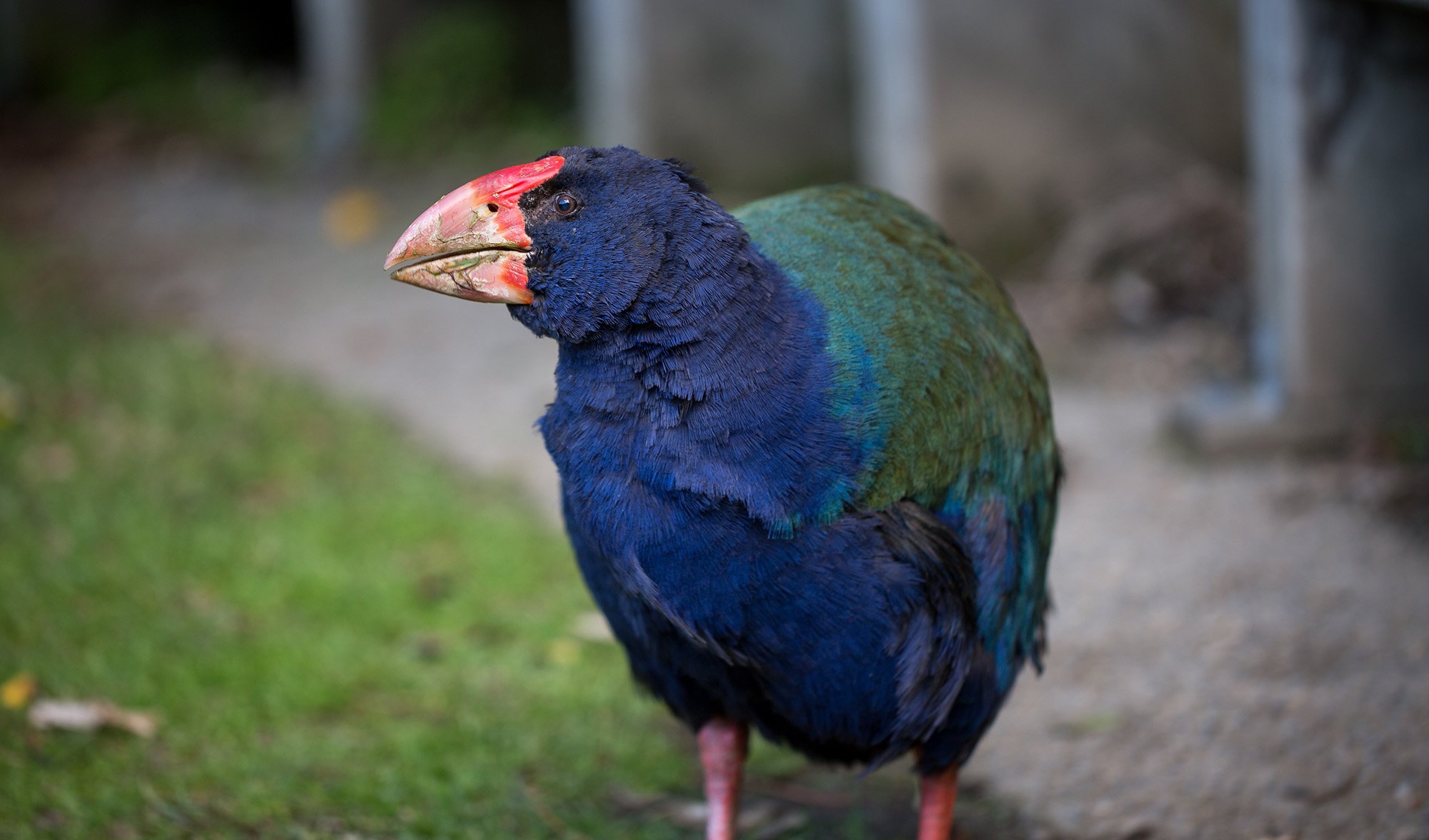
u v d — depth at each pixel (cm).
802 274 391
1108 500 716
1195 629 594
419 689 565
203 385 868
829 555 369
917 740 414
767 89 1190
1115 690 557
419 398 884
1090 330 912
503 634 611
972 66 964
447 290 373
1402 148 707
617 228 358
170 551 655
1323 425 732
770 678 392
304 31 1678
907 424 381
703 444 358
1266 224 736
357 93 1466
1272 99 714
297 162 1440
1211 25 989
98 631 584
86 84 1614
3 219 1288
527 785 506
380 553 673
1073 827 478
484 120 1445
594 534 373
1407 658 552
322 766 507
